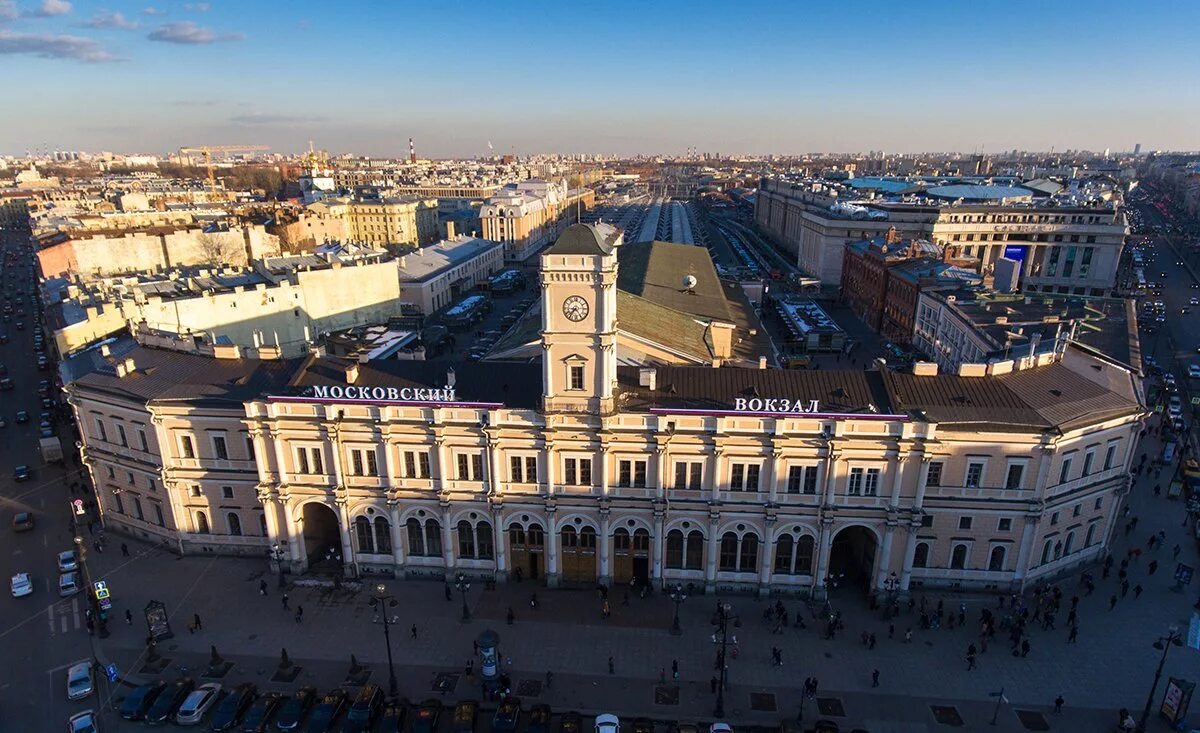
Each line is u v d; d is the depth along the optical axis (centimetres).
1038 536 6962
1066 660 6275
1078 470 6925
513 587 7356
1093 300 13262
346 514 7338
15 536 8381
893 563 6925
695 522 7006
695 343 9519
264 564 7800
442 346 16050
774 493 6769
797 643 6500
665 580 7262
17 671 6222
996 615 6838
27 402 12950
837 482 6694
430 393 7019
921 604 6825
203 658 6378
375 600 7081
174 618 6919
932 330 14000
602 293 6288
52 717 5703
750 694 5906
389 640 6575
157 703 5703
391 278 16800
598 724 5384
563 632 6675
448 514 7206
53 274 17262
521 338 9262
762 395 7094
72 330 10431
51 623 6869
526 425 6806
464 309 18862
